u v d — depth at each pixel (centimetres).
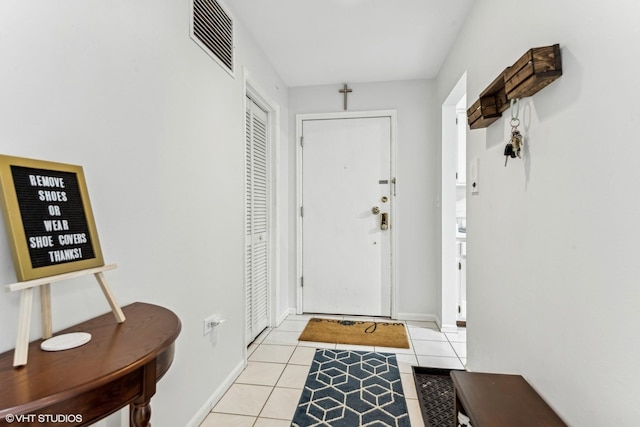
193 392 155
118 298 110
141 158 121
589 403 89
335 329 287
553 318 107
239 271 211
